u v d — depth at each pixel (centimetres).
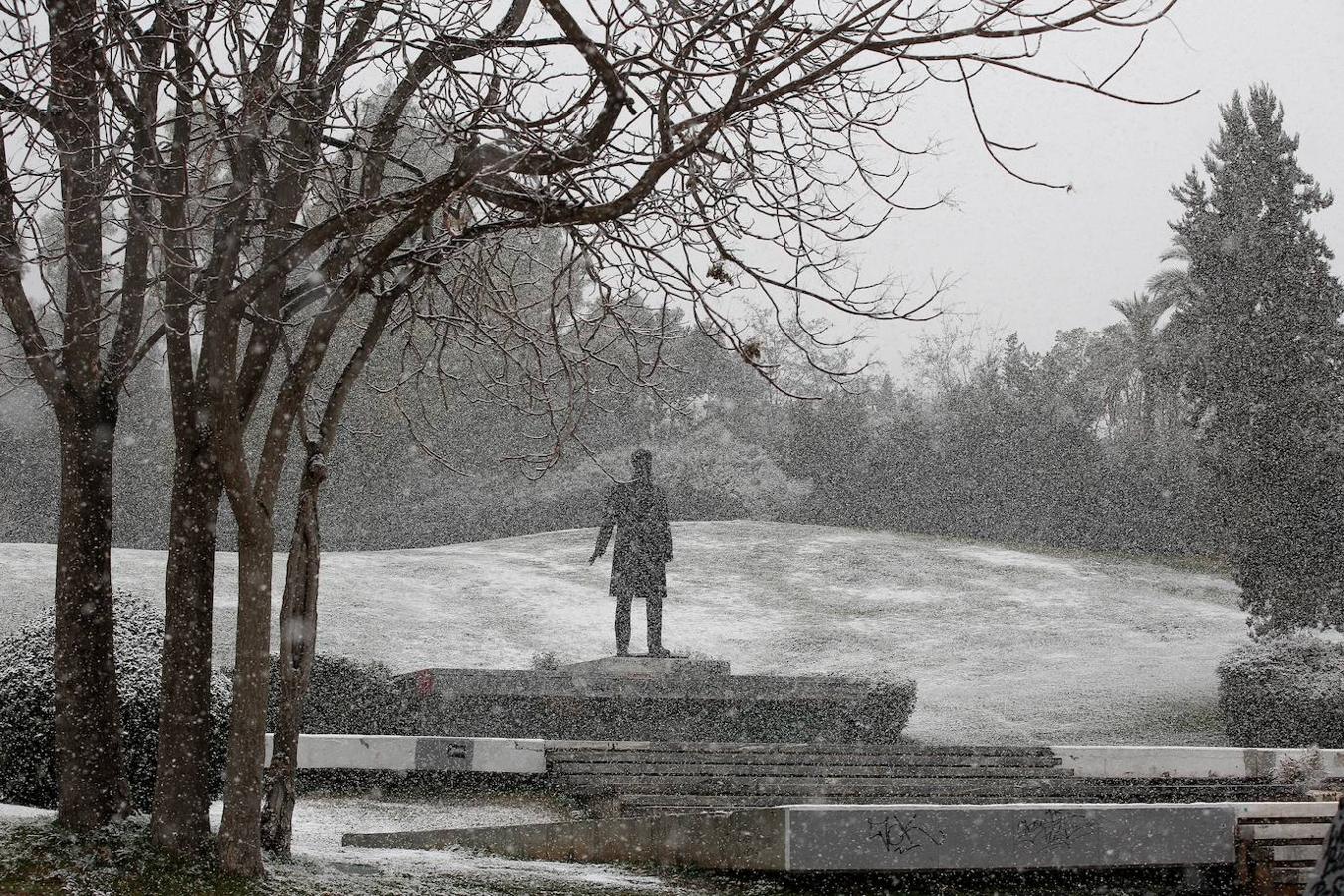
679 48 759
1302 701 1769
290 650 788
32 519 4278
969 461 4469
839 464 4622
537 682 1655
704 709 1705
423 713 1620
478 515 4509
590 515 4522
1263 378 2102
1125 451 4338
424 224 775
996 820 818
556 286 885
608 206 689
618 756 1372
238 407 725
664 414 4525
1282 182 2153
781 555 3838
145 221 757
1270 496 2084
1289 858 858
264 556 720
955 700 2203
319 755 1366
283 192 768
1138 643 2853
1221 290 2164
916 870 824
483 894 741
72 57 752
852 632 2988
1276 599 2077
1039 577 3622
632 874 855
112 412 804
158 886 673
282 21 757
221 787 995
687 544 3984
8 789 926
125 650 984
